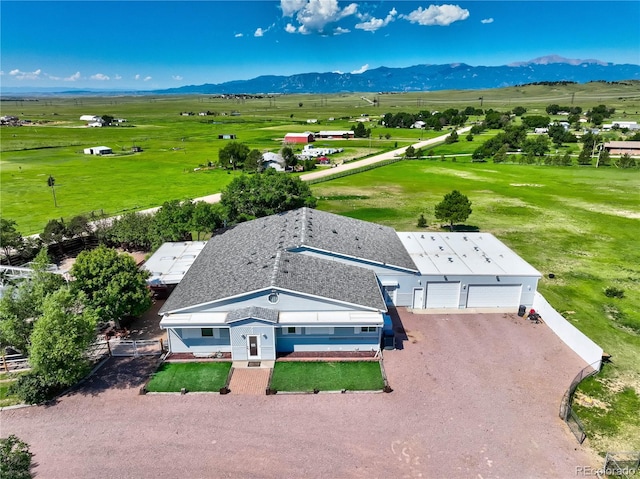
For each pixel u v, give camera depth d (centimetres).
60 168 10094
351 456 1981
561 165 10244
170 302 2875
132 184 8412
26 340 2547
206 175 9394
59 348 2267
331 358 2748
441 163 10762
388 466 1928
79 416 2244
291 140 14775
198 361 2725
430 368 2645
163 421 2203
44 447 2033
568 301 3578
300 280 2855
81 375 2502
